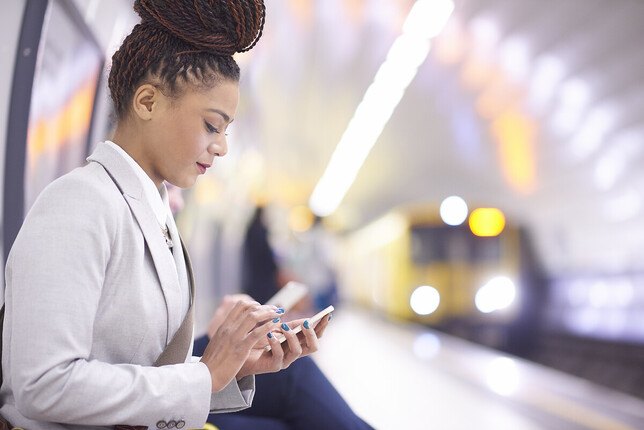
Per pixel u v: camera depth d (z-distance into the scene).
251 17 1.31
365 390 6.50
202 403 1.21
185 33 1.27
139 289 1.23
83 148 2.93
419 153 17.20
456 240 12.51
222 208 10.65
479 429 5.00
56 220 1.16
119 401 1.14
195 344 1.97
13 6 2.29
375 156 19.47
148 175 1.33
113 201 1.21
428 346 10.92
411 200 20.97
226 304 2.04
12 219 2.30
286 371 1.83
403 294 12.70
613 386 9.98
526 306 12.53
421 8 10.32
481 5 9.50
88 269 1.15
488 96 12.04
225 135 1.35
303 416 1.80
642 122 8.91
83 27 2.65
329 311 1.46
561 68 9.59
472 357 9.41
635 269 9.96
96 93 2.89
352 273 26.91
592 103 9.65
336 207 29.50
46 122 2.60
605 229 11.07
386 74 13.43
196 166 1.34
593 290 11.42
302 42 11.70
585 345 11.53
